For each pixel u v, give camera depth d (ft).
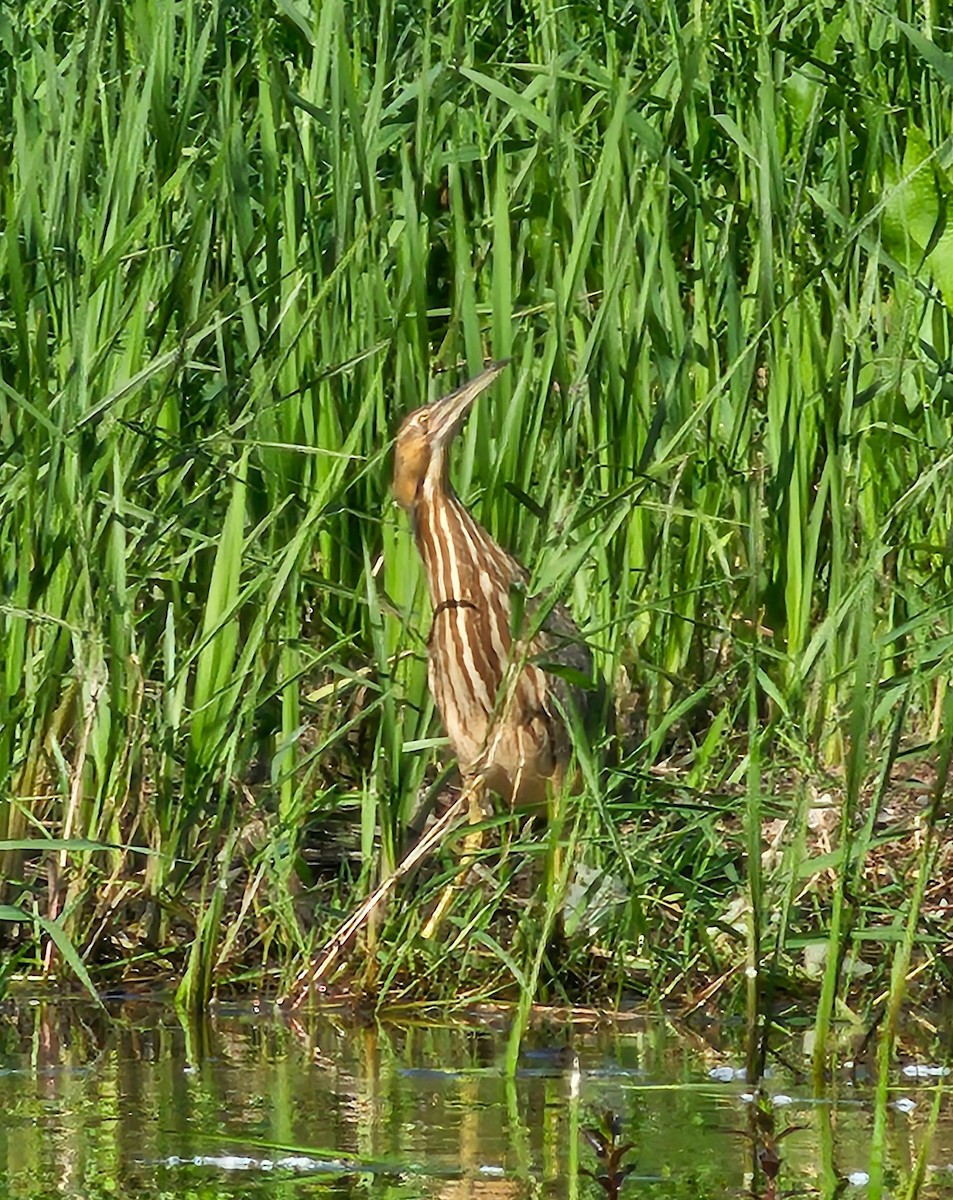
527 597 32.91
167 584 38.09
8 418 37.19
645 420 39.63
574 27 44.52
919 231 40.52
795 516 38.55
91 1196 23.38
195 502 36.83
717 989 31.91
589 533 37.50
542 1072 28.50
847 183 40.75
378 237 39.83
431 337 42.24
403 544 38.24
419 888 33.68
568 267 37.70
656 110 43.06
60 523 34.40
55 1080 28.07
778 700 30.63
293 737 33.58
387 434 38.50
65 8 43.47
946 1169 24.21
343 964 32.86
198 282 38.04
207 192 37.06
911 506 34.55
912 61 44.42
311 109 38.88
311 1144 25.21
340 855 36.37
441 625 35.65
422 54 40.22
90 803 34.35
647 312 39.04
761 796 32.32
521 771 35.60
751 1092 27.50
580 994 32.58
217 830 33.68
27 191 37.22
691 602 39.09
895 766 37.42
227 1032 30.68
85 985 31.48
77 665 33.22
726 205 42.45
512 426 37.86
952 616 37.06
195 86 39.06
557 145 38.88
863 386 40.63
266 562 35.63
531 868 35.88
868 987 31.27
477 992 32.45
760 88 39.65
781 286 40.16
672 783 33.09
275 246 39.40
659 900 32.60
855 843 30.40
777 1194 23.34
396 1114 26.50
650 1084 27.89
